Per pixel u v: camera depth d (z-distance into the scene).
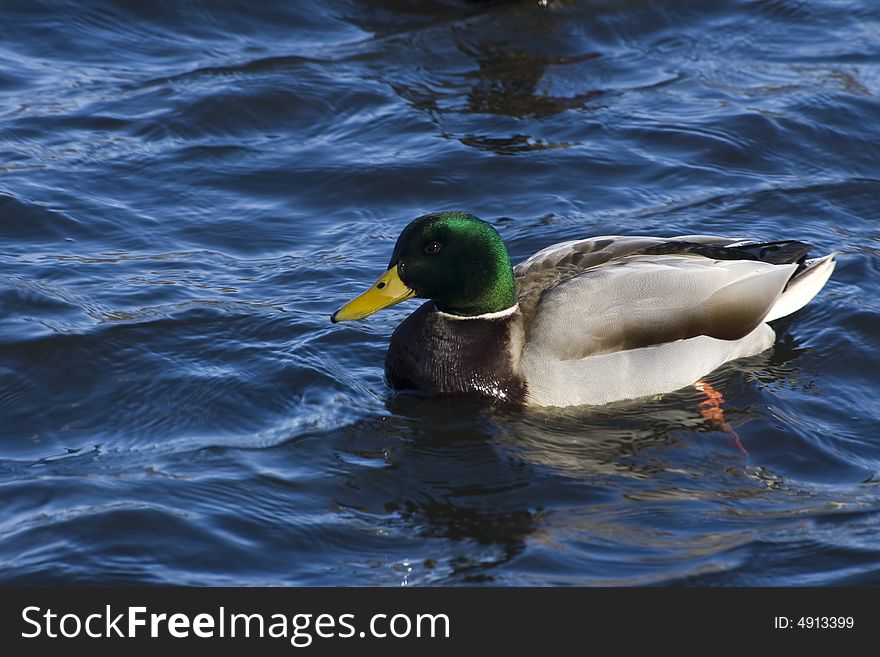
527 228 15.80
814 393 12.72
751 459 11.62
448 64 19.70
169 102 18.31
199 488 10.95
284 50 19.89
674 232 15.73
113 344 13.14
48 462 11.34
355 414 12.27
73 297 14.00
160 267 14.80
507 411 12.41
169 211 16.05
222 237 15.56
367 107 18.50
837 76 19.59
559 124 18.20
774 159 17.56
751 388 12.75
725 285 12.96
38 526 10.37
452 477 11.28
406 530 10.52
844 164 17.53
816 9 21.66
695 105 18.77
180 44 19.97
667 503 10.88
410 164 17.11
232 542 10.29
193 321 13.66
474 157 17.30
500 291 12.56
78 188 16.31
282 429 11.97
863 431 12.08
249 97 18.44
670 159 17.44
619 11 21.27
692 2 21.69
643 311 12.55
